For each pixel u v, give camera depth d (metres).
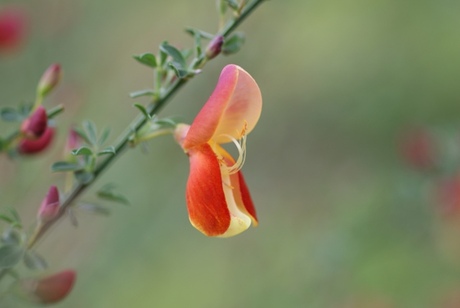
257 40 9.17
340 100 10.94
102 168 3.45
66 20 8.74
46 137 3.88
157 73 3.40
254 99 3.27
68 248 7.14
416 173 7.71
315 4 10.46
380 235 7.84
